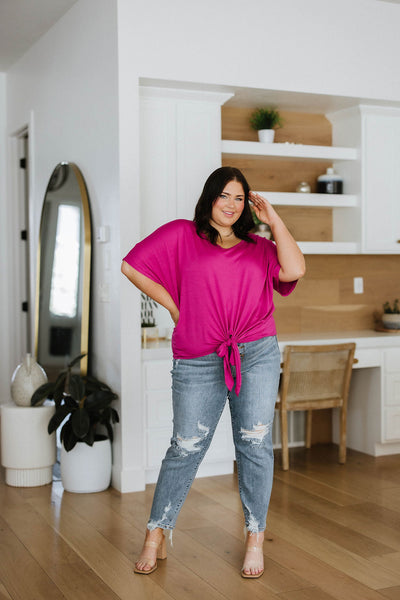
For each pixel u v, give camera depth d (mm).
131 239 3902
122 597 2592
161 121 4152
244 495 2797
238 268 2678
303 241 4961
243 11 4148
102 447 3920
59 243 4805
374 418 4680
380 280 5219
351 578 2748
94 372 4387
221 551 3025
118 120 3865
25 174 6125
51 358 4945
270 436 2791
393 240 4852
